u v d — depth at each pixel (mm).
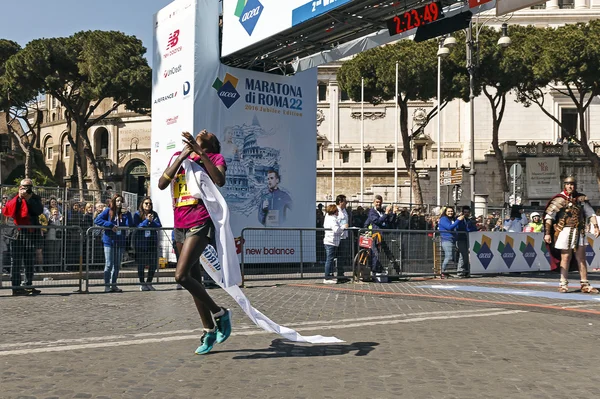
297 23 13039
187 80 15039
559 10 47469
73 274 11602
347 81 36031
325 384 4477
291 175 16344
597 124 48000
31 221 11227
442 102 34500
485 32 32125
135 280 11742
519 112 48375
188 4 15125
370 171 51312
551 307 8398
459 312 8117
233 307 8812
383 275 13547
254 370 4883
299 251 13719
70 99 34781
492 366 5035
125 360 5223
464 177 43406
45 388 4328
